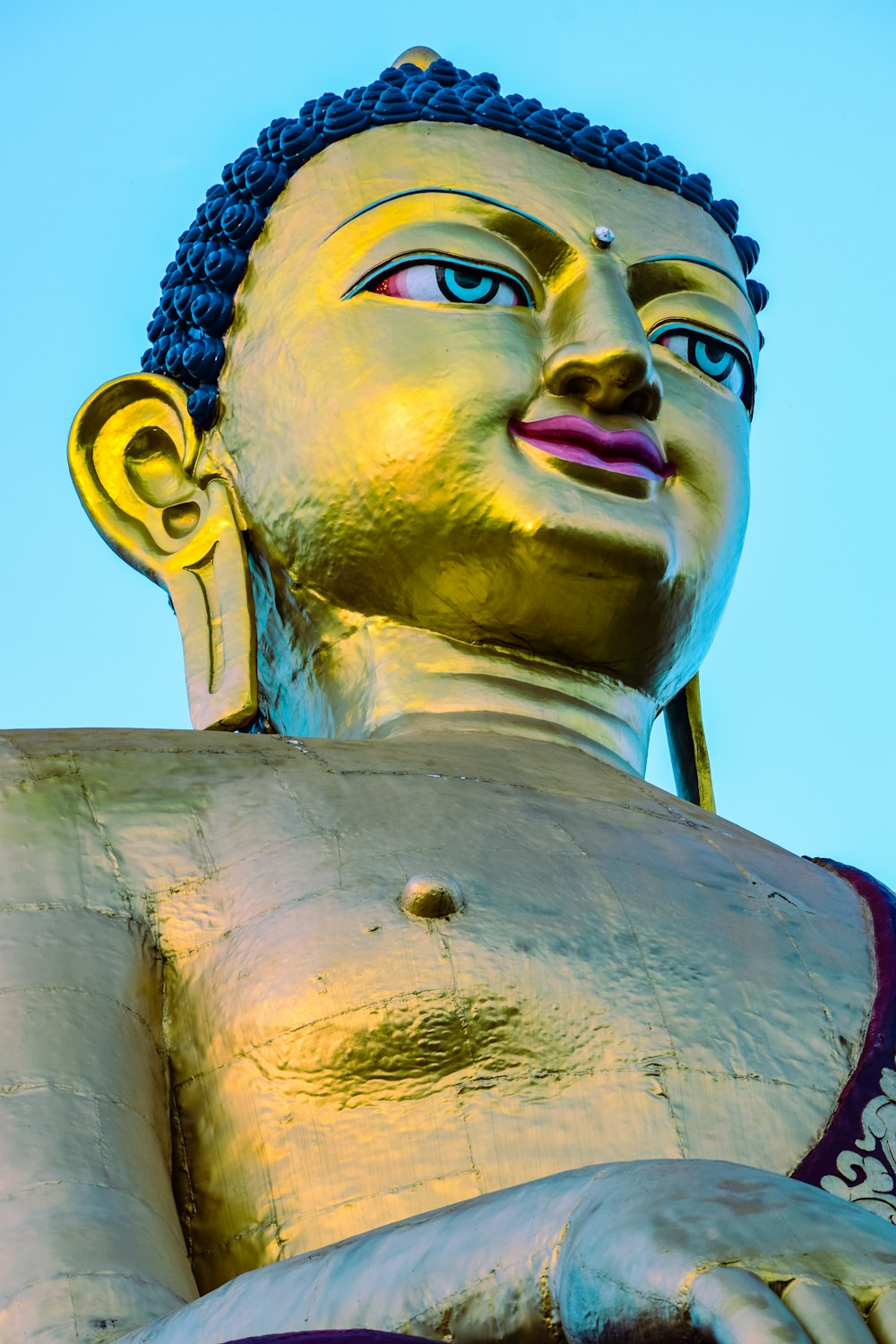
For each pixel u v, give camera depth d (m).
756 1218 6.43
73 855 10.60
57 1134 9.06
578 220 14.28
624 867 11.21
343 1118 9.75
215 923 10.52
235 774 11.35
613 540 13.20
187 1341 7.38
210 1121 9.95
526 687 13.55
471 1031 9.98
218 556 14.16
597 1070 10.03
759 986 10.71
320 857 10.75
